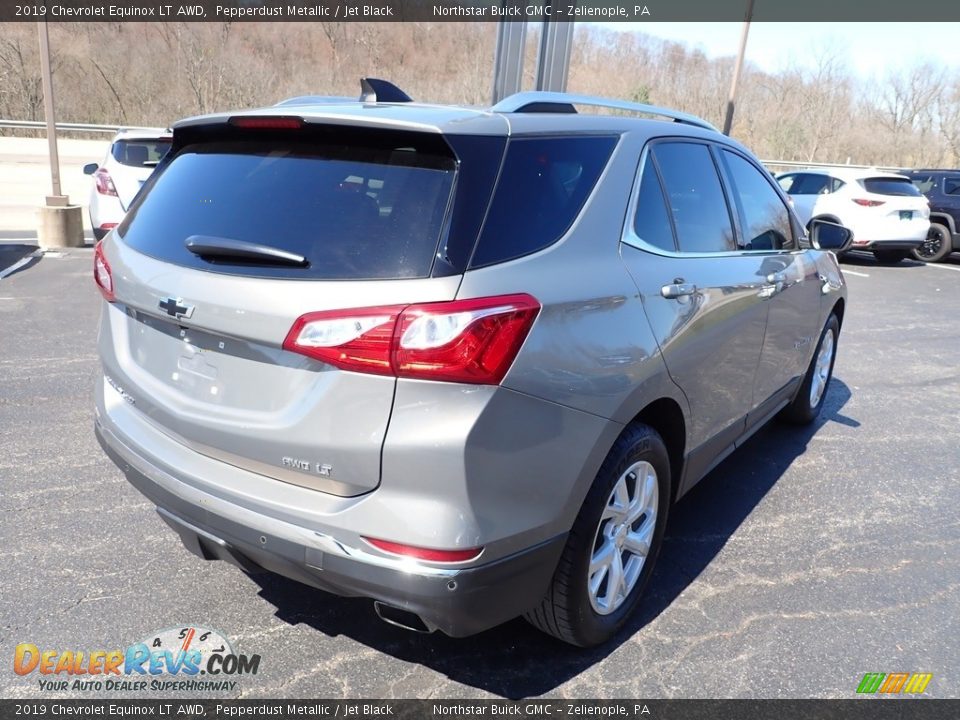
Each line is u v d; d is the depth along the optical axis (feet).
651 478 9.02
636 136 9.39
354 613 9.38
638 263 8.58
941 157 159.94
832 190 45.24
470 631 7.06
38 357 18.93
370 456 6.51
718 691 8.27
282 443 6.88
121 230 8.82
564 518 7.45
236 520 7.21
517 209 7.20
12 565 9.96
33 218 44.80
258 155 7.91
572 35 29.48
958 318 29.99
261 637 8.85
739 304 10.55
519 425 6.77
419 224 6.71
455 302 6.39
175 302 7.35
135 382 8.27
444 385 6.39
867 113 159.74
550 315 7.02
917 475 14.38
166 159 9.04
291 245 6.91
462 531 6.52
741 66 57.36
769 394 12.89
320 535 6.77
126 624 8.95
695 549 11.27
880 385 20.45
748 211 11.97
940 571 10.93
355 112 7.45
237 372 7.22
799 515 12.51
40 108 122.01
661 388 8.64
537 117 8.12
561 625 8.16
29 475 12.52
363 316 6.39
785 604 9.94
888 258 46.96
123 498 11.88
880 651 9.05
